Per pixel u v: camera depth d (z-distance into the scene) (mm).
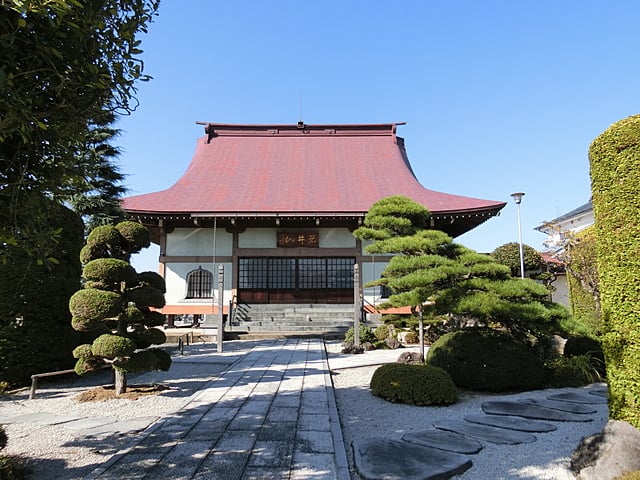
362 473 3809
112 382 8586
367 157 22406
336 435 4789
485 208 16516
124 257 7758
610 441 3805
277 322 16922
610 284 4180
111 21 3084
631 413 3932
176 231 18266
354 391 7500
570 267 11672
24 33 2576
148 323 7523
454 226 19031
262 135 23719
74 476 3979
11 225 2992
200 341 15383
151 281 7586
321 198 18766
